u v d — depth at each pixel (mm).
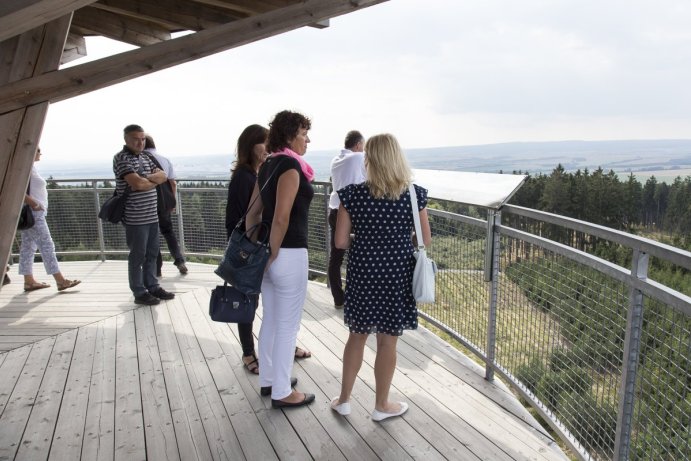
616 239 1875
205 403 2932
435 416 2730
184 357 3623
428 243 2438
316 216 5508
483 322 3221
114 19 3943
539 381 2600
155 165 4797
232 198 2992
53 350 3791
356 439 2508
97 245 6836
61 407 2922
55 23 2291
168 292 5078
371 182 2305
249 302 2668
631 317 1785
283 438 2535
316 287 5398
